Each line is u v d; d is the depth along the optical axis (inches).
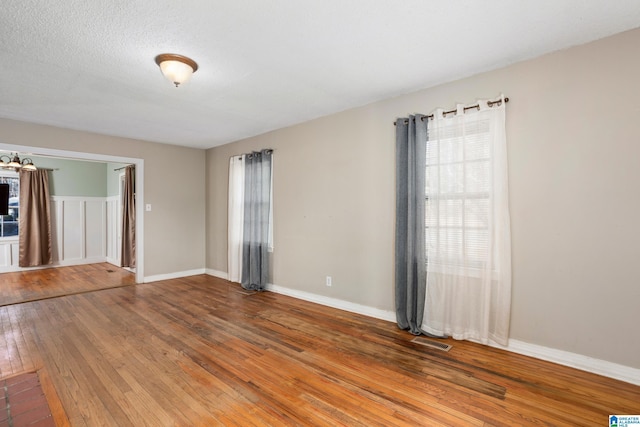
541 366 94.0
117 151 193.5
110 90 121.6
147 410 74.2
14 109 141.9
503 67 104.8
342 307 149.3
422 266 118.1
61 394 80.4
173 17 77.2
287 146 174.1
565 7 74.6
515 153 102.4
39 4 71.5
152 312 144.7
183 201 223.6
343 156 148.5
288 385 84.9
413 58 99.2
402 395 80.4
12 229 244.1
